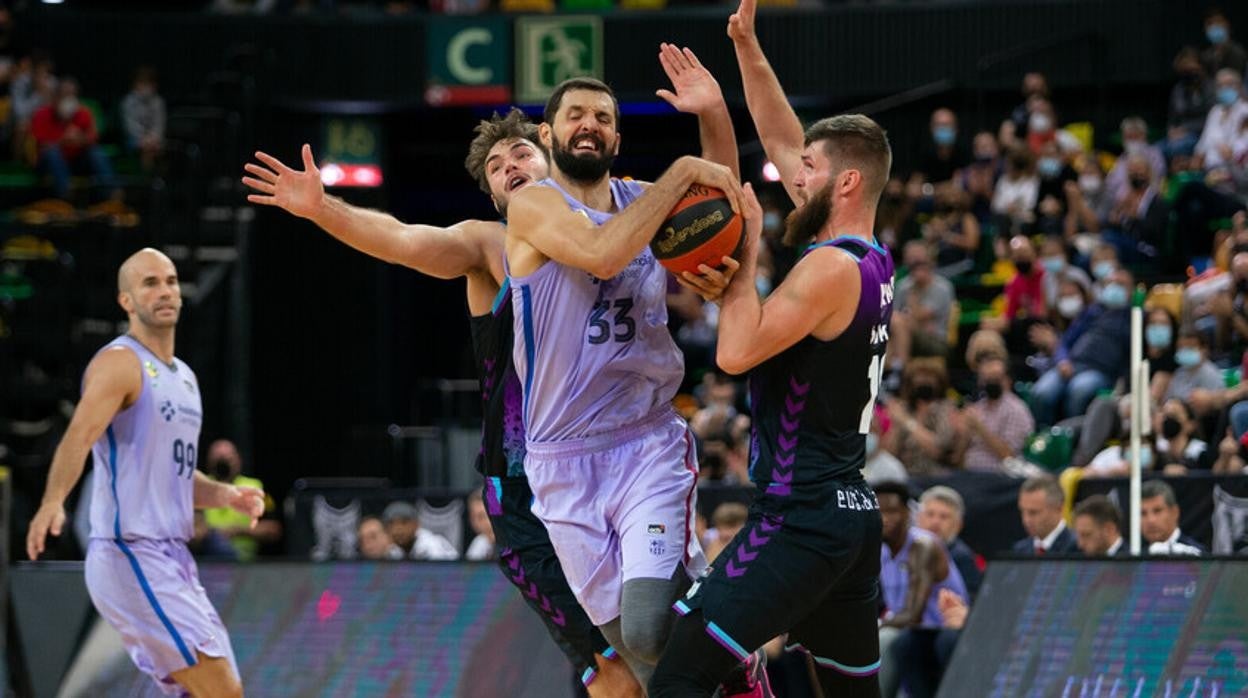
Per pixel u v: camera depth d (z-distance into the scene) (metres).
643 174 32.53
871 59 29.89
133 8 33.16
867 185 7.68
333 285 28.23
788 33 30.12
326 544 17.36
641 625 7.69
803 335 7.33
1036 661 10.76
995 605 11.19
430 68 29.81
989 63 27.61
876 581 7.86
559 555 8.13
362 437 24.56
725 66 29.80
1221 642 10.13
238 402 24.98
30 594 13.28
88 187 26.08
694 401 22.27
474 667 12.39
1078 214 23.23
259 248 26.59
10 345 22.25
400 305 30.70
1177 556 10.60
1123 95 29.28
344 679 12.69
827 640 7.88
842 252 7.46
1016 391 20.05
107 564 10.95
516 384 8.50
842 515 7.42
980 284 23.55
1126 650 10.45
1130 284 18.55
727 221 7.29
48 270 23.42
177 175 25.41
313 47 30.05
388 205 31.28
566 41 29.66
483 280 8.66
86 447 10.74
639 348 8.00
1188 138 24.86
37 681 13.02
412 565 13.08
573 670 12.02
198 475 11.64
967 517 14.51
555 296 7.89
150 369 11.09
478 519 15.48
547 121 8.09
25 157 27.31
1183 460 14.91
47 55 28.81
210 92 27.78
